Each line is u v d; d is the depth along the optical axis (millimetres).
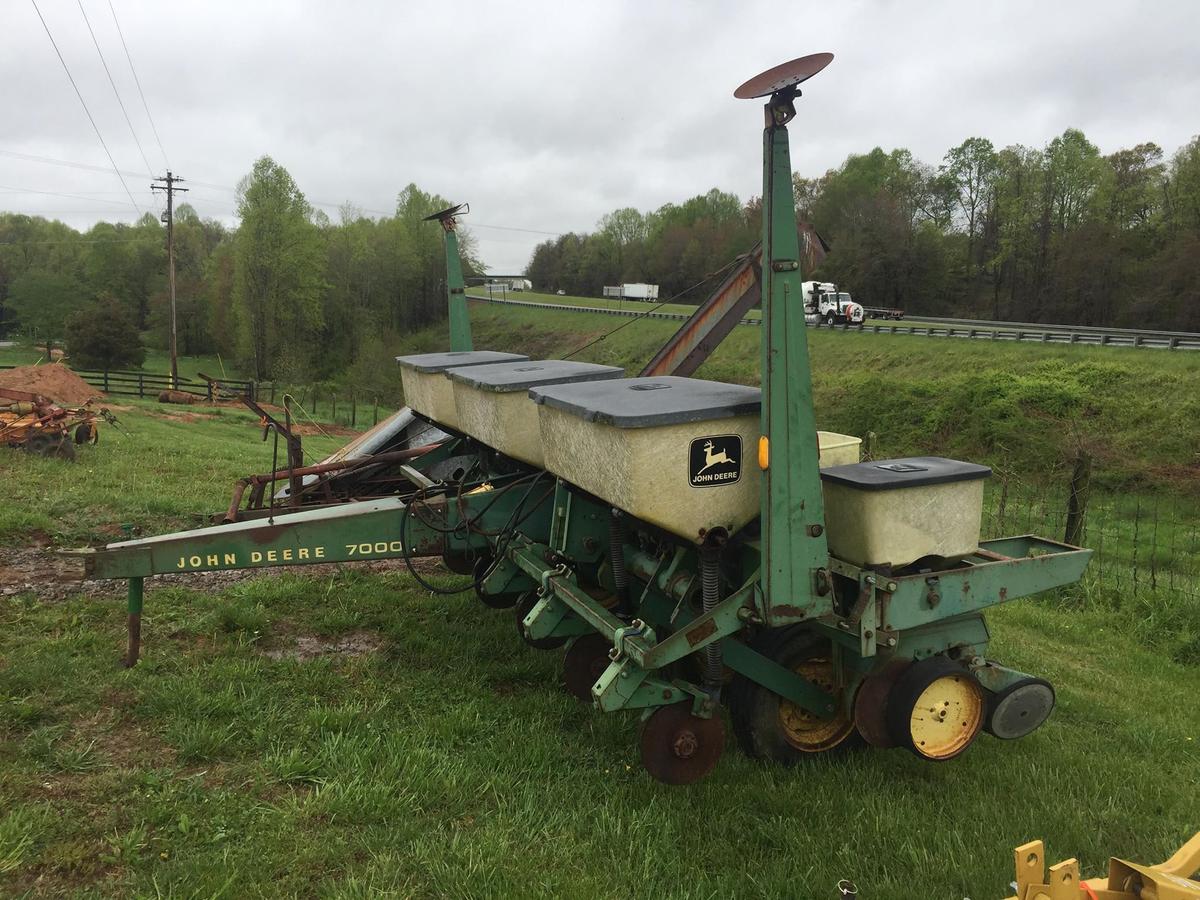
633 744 4684
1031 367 32438
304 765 4125
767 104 3514
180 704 4664
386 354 60438
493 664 5699
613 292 82125
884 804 4164
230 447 18359
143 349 58219
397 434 9773
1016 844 3887
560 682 5500
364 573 7688
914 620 4012
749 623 3902
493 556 5797
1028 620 8461
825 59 3221
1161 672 7324
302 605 6660
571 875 3475
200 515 9203
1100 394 28672
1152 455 24812
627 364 49562
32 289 83188
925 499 4082
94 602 6250
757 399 4008
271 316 67250
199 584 6945
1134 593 9211
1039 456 26938
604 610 4242
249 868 3367
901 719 4211
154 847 3482
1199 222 58156
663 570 4625
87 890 3180
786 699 4504
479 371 6242
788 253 3578
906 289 75000
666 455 3771
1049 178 70438
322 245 71875
